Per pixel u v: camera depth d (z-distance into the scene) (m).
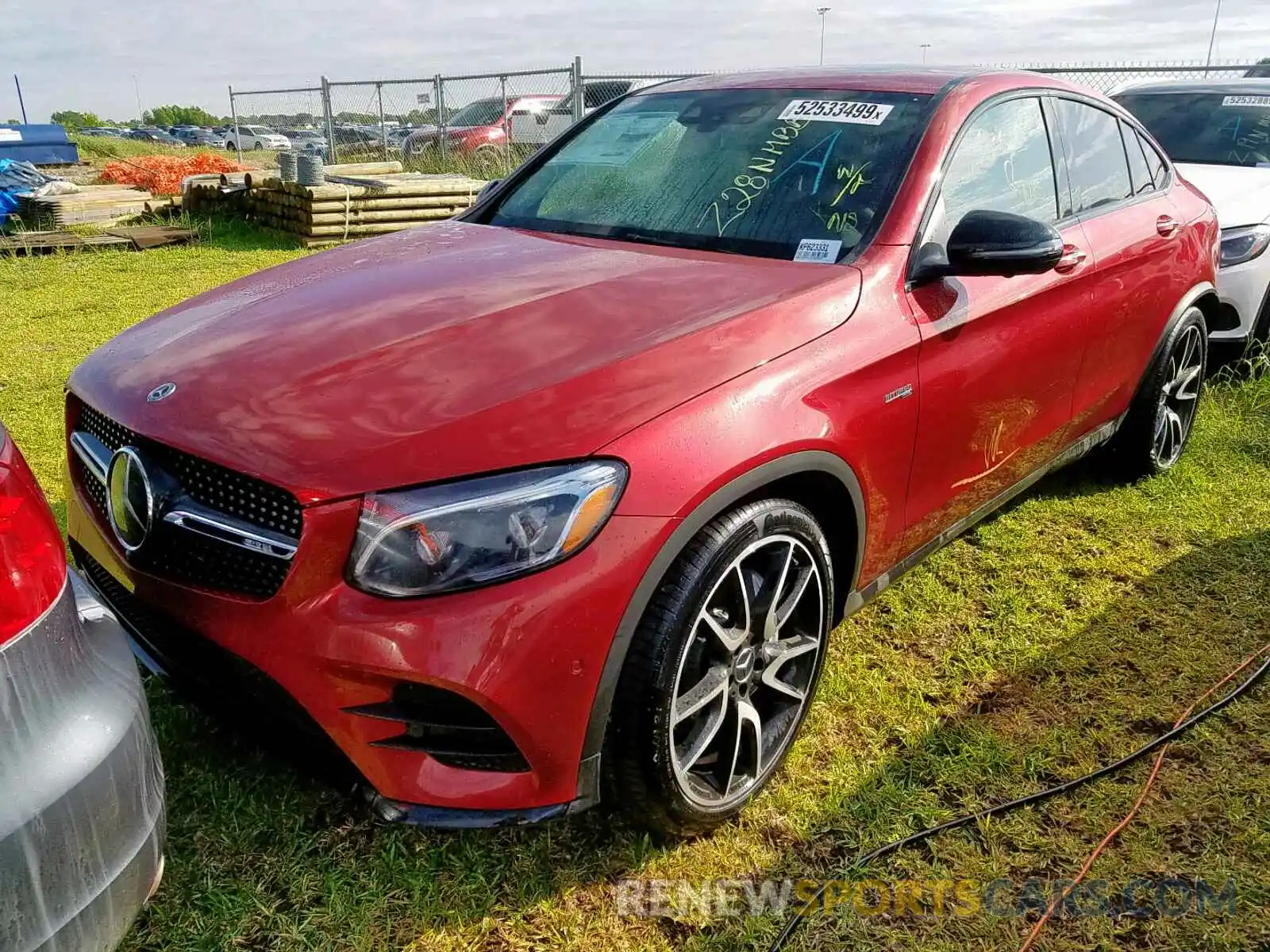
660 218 2.98
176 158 19.94
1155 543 3.80
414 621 1.76
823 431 2.22
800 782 2.47
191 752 2.41
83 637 1.53
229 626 1.89
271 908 2.03
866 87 3.16
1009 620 3.24
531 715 1.82
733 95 3.34
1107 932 2.09
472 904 2.07
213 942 1.95
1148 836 2.34
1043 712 2.79
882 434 2.44
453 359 2.09
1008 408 2.99
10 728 1.34
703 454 1.97
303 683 1.82
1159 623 3.26
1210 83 6.86
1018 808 2.42
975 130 3.00
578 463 1.85
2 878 1.29
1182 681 2.95
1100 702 2.84
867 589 2.69
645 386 2.01
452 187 11.17
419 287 2.54
